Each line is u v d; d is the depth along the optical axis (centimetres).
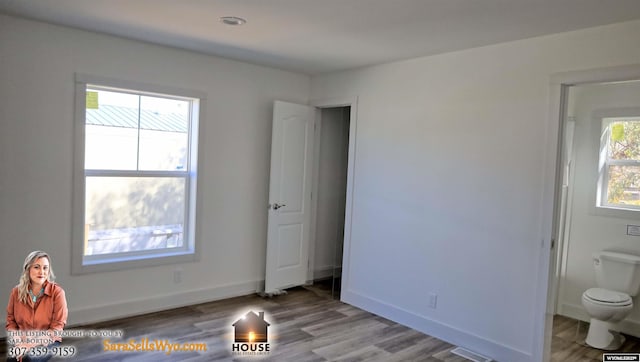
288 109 494
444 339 386
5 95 339
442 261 389
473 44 356
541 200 328
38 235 359
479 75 364
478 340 363
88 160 390
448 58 385
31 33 346
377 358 343
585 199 445
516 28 310
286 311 442
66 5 304
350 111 513
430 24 309
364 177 457
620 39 291
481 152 363
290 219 508
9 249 346
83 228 380
